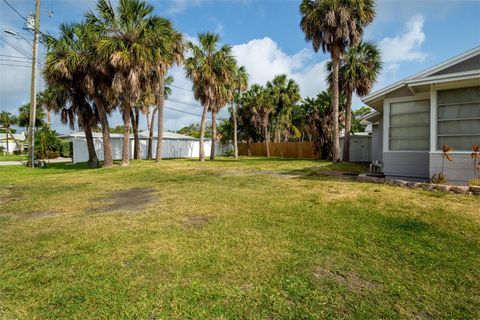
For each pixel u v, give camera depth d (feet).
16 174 37.99
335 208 16.14
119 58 38.58
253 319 6.59
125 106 46.78
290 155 80.38
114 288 7.93
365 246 10.71
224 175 33.37
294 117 87.76
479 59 20.08
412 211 15.03
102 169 42.34
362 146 61.16
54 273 8.85
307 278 8.39
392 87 24.68
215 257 9.83
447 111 21.09
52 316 6.77
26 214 16.39
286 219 14.32
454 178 20.67
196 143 94.48
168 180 30.40
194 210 16.47
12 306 7.17
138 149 69.41
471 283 8.00
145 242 11.32
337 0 43.29
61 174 37.40
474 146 19.69
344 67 53.26
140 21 42.16
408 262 9.36
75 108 51.19
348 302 7.20
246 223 13.76
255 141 97.76
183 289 7.84
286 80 84.38
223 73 56.80
